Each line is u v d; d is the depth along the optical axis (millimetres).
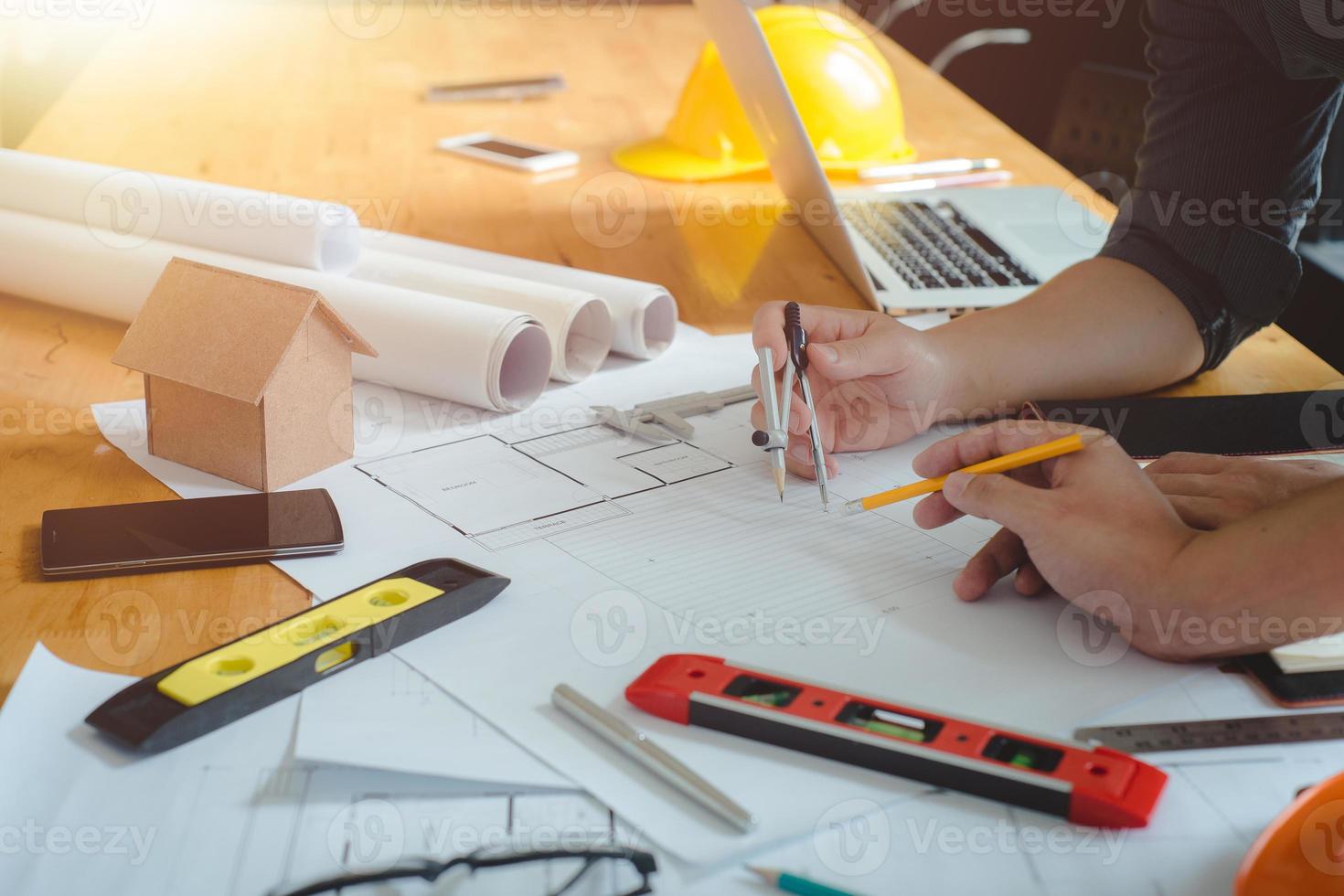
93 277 965
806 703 508
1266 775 492
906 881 432
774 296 1101
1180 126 947
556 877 431
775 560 664
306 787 474
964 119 1705
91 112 1566
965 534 702
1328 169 2018
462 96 1712
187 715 494
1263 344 1037
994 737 489
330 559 646
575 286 983
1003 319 879
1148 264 923
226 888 421
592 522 701
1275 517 552
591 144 1539
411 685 537
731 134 1459
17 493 708
